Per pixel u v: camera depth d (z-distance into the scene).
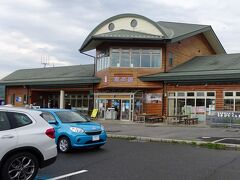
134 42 33.38
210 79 29.36
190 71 32.03
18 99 45.59
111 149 13.55
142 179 8.45
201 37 40.12
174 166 10.03
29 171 7.84
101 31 35.91
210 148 14.05
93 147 13.42
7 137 7.46
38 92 44.62
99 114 35.19
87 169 9.59
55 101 44.88
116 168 9.73
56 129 12.84
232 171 9.36
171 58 34.69
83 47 37.38
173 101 31.95
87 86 37.56
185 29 37.38
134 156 11.83
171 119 30.19
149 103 33.22
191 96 30.92
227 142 15.03
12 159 7.52
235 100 28.53
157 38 32.22
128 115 33.19
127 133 19.55
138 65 33.66
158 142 16.14
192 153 12.56
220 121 24.62
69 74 42.66
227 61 33.59
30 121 8.05
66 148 12.55
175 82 31.72
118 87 33.72
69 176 8.72
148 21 34.16
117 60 33.81
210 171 9.35
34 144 7.84
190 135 18.39
